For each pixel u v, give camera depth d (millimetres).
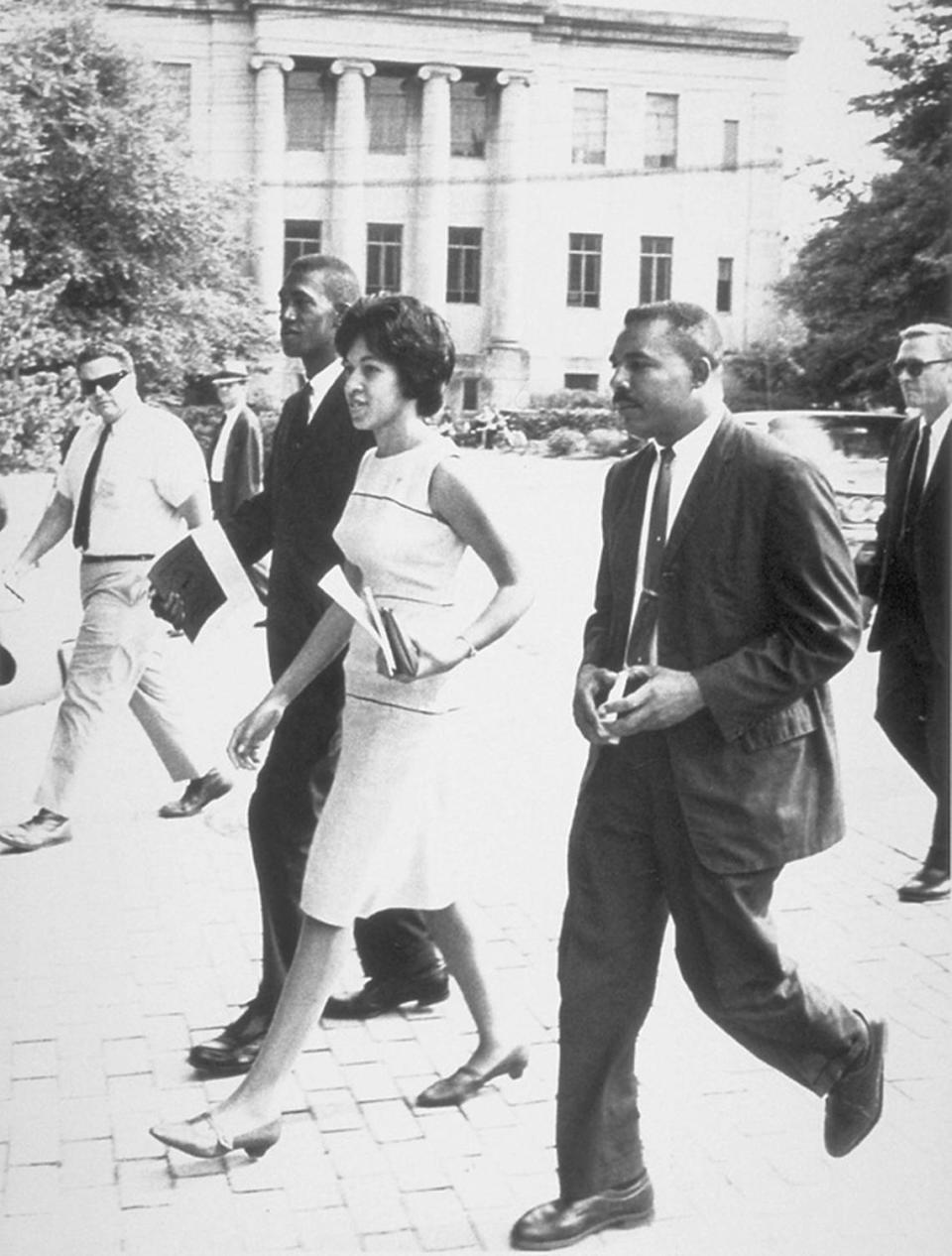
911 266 8680
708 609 2809
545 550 9727
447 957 3527
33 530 6516
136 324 7148
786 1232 3031
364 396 3221
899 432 4820
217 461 7617
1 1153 3301
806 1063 2990
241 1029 3703
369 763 3258
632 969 2959
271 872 3701
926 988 4062
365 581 3283
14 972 4121
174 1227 3033
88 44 6973
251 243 7816
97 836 5336
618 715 2756
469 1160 3295
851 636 2750
